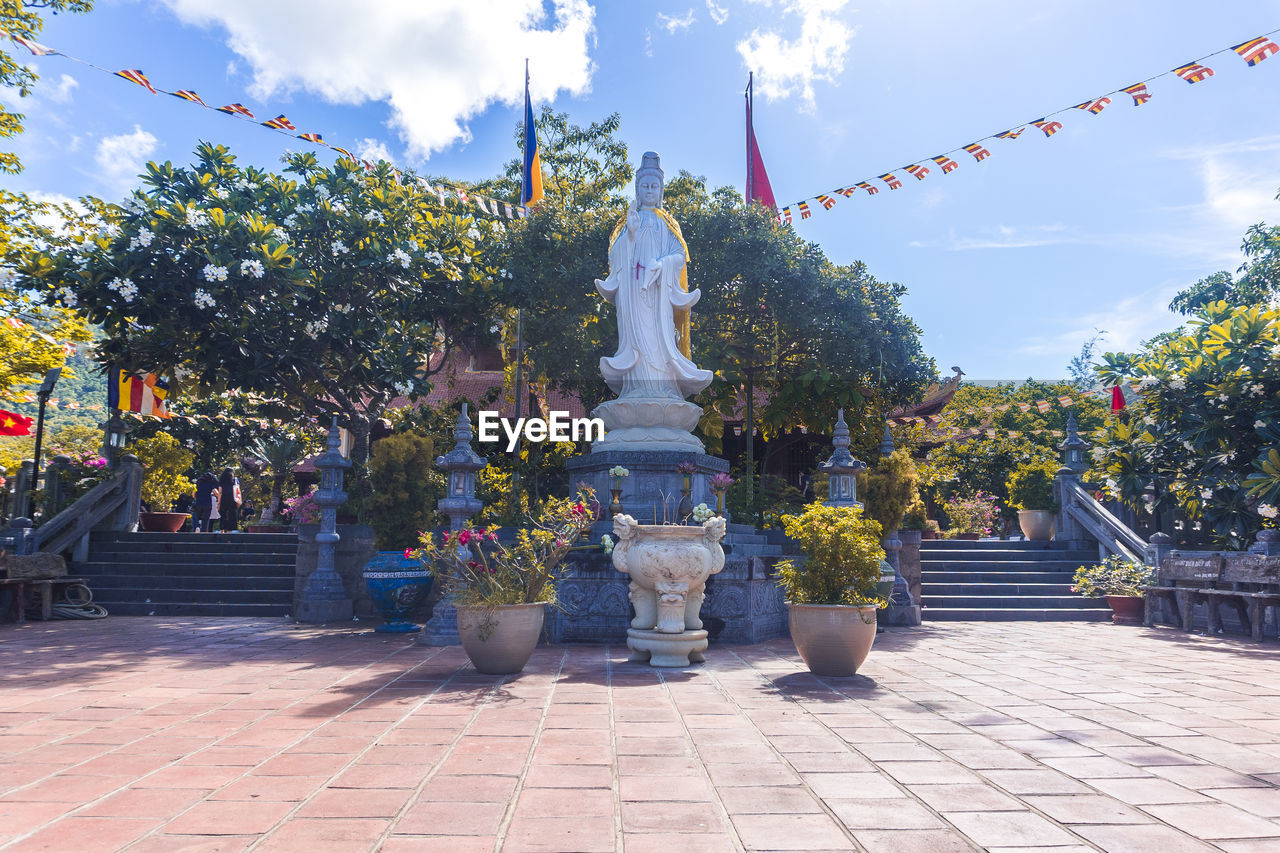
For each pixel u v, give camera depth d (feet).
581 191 75.00
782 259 55.88
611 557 34.81
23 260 47.55
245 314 47.85
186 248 45.83
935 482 80.12
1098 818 11.98
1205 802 12.75
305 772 14.30
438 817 11.90
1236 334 47.21
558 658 29.81
